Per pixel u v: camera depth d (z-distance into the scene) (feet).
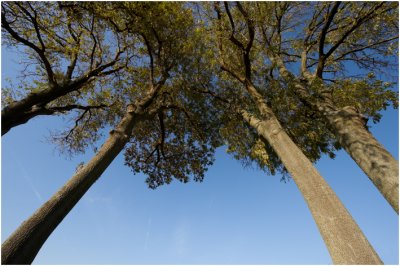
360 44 37.14
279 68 37.96
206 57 35.45
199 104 41.93
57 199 17.22
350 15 32.53
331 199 17.40
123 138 25.57
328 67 40.83
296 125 33.63
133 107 30.22
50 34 29.66
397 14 29.58
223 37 34.58
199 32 33.73
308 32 39.96
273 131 25.54
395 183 16.63
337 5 27.14
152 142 45.14
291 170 21.34
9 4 25.50
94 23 33.09
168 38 36.01
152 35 35.29
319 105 27.58
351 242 14.57
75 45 31.94
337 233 15.33
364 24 33.99
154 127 44.27
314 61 41.98
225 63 36.81
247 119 31.65
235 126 37.06
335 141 34.81
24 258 13.80
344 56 38.22
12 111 22.75
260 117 29.50
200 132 43.60
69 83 29.09
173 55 37.60
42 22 28.45
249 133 36.24
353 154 20.75
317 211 17.29
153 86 35.76
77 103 39.32
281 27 42.52
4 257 13.06
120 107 41.50
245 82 33.83
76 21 30.60
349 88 26.66
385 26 33.14
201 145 44.39
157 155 44.24
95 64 37.14
